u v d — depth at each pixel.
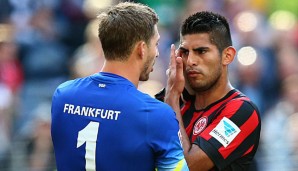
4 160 23.30
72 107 12.77
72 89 12.95
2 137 25.59
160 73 28.98
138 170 12.42
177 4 32.88
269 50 31.14
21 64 29.67
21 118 26.84
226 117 13.44
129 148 12.34
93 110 12.61
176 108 13.47
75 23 32.00
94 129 12.51
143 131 12.38
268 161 24.42
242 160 13.53
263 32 31.72
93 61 28.22
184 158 12.71
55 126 12.90
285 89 29.78
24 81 29.39
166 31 31.88
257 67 29.72
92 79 12.93
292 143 25.34
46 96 28.19
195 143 13.30
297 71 31.11
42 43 30.56
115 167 12.40
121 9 12.72
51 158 23.73
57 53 30.62
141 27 12.63
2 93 27.08
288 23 33.31
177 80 13.54
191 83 13.59
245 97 13.77
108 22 12.68
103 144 12.42
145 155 12.39
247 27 31.55
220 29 13.55
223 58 13.62
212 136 13.29
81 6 32.22
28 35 30.45
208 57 13.43
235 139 13.33
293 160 24.69
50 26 31.30
